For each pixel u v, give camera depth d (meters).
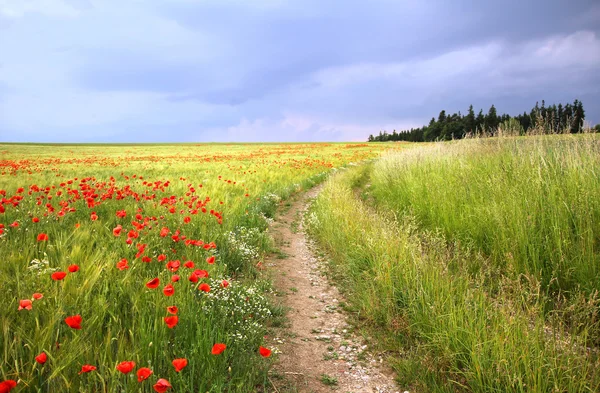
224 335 3.48
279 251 7.62
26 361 2.72
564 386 2.77
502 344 3.04
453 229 7.08
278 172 21.09
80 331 3.06
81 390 2.44
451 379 3.20
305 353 3.82
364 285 5.14
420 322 3.86
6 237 5.44
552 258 4.73
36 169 20.45
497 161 8.96
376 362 3.66
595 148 6.50
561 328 3.18
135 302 3.51
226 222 8.16
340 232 7.42
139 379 2.21
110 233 6.02
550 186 6.10
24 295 3.46
